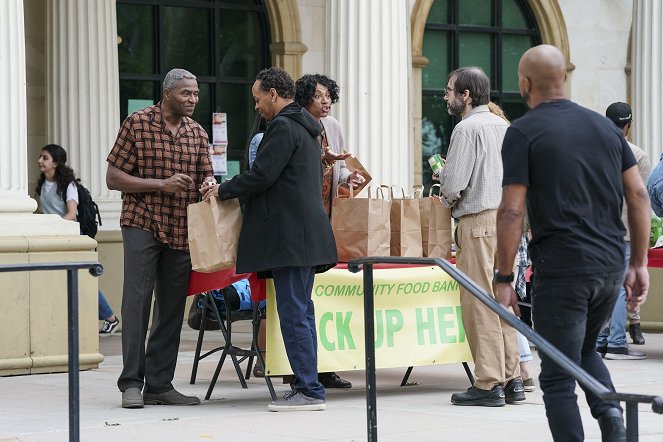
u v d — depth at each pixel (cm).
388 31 1714
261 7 2306
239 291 1265
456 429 1000
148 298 1141
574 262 751
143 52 2189
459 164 1113
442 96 2566
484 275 1124
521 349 1239
